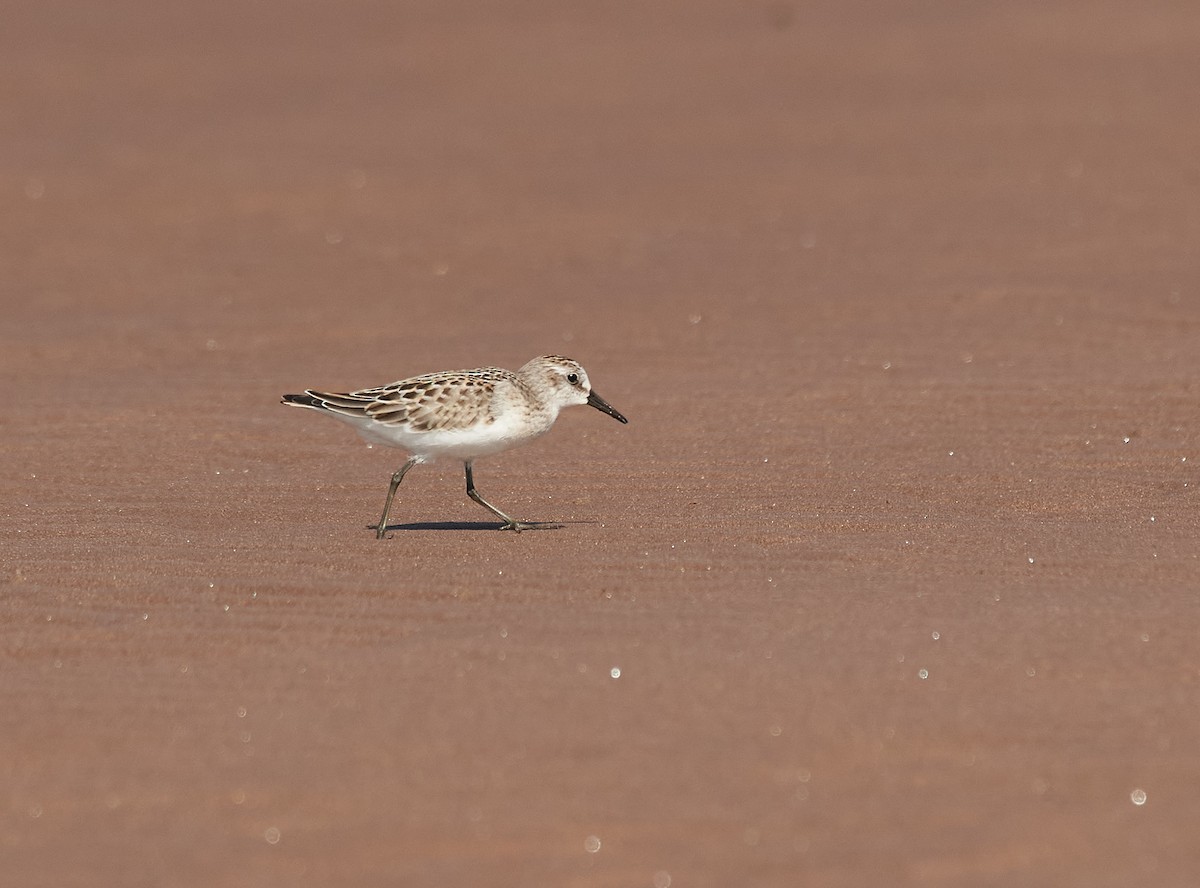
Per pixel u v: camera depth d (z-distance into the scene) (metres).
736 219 28.06
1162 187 28.36
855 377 18.44
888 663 9.70
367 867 7.48
